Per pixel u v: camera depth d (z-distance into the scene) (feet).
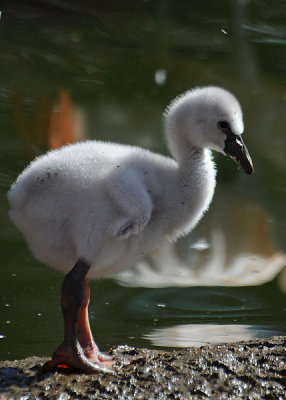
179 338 33.04
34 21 73.56
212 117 31.58
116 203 27.86
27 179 28.66
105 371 28.07
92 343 29.81
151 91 62.28
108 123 55.98
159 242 30.83
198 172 31.12
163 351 30.37
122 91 61.82
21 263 39.88
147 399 25.94
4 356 30.96
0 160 49.67
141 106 59.52
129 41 71.36
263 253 42.45
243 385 26.50
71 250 28.84
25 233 29.37
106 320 34.96
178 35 73.20
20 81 61.77
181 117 31.91
